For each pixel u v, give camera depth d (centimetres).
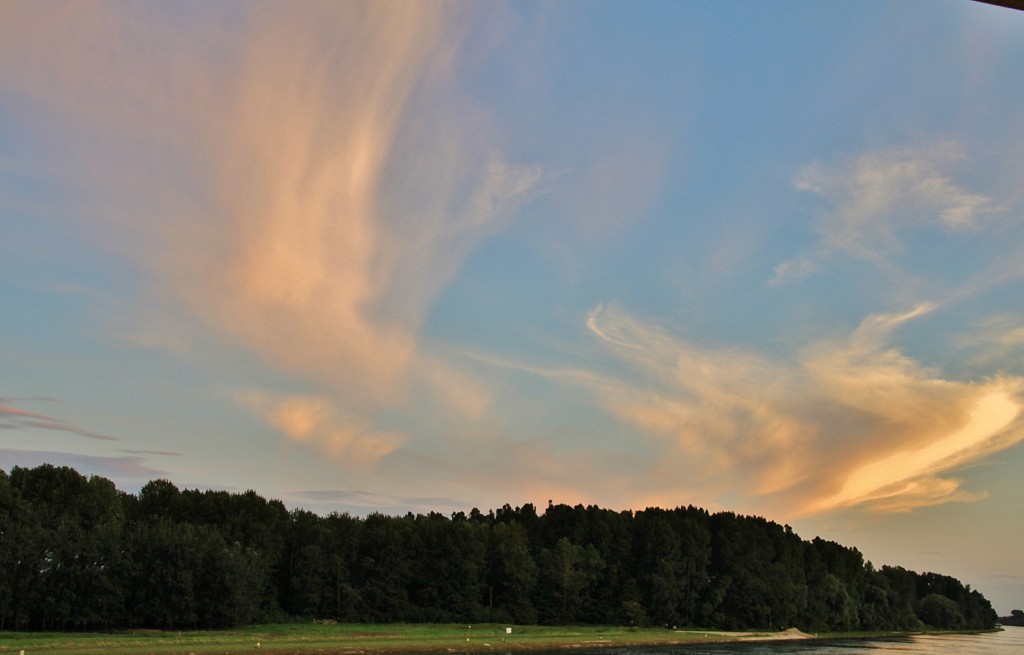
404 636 13025
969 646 18700
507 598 17375
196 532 13300
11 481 12875
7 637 10038
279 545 15175
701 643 15988
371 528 16825
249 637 11525
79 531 12050
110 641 9738
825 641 18888
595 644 14188
